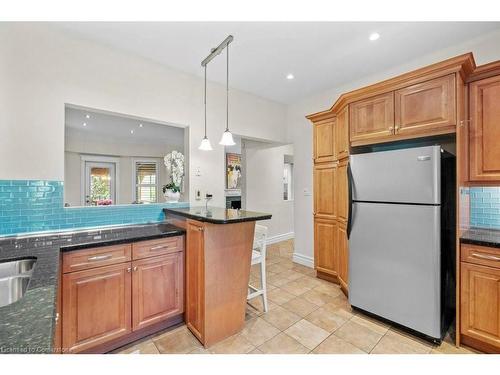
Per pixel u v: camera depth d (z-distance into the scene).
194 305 2.01
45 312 0.78
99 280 1.75
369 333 2.03
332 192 3.05
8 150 1.88
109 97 2.35
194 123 2.98
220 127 3.23
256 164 5.15
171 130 5.19
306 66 2.79
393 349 1.82
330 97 3.49
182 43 2.32
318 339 1.96
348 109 2.55
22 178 1.94
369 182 2.19
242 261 2.08
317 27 2.09
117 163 6.30
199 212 2.25
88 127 4.92
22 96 1.93
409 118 2.08
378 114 2.29
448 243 1.95
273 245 5.04
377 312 2.15
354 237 2.32
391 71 2.85
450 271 1.98
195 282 2.00
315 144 3.28
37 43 2.00
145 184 6.63
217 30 2.12
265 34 2.18
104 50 2.33
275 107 3.96
